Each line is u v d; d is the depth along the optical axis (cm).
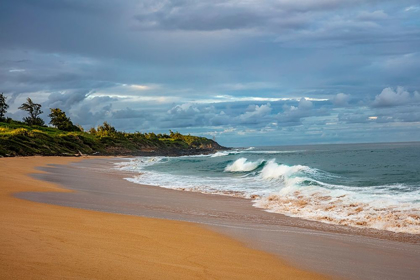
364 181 2089
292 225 1008
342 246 771
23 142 6600
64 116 12750
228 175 2897
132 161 5741
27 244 557
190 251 641
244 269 559
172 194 1728
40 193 1427
